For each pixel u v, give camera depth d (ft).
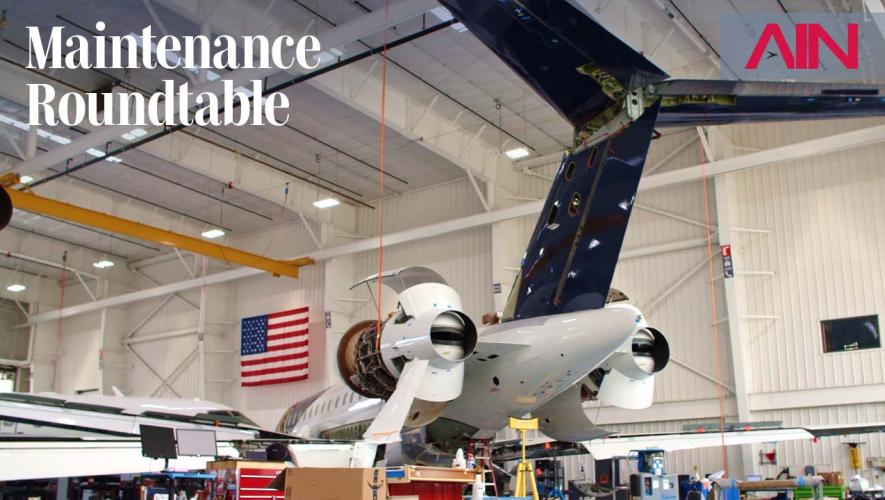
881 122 62.64
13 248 109.81
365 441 27.45
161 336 111.45
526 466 34.99
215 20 55.36
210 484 30.42
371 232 94.38
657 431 70.59
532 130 76.89
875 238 62.18
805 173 66.13
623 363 31.86
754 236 67.72
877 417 60.13
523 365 30.76
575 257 30.09
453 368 30.01
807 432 44.27
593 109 29.09
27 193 77.30
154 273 118.01
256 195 86.33
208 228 105.81
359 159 83.66
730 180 69.21
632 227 74.33
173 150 78.84
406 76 67.97
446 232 80.02
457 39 61.98
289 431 53.62
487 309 80.79
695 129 71.51
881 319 60.90
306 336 94.48
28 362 120.88
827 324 63.26
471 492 32.35
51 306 124.77
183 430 28.96
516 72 26.53
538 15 22.77
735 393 66.03
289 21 61.77
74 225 105.91
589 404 74.79
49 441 32.01
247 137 79.56
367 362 34.76
